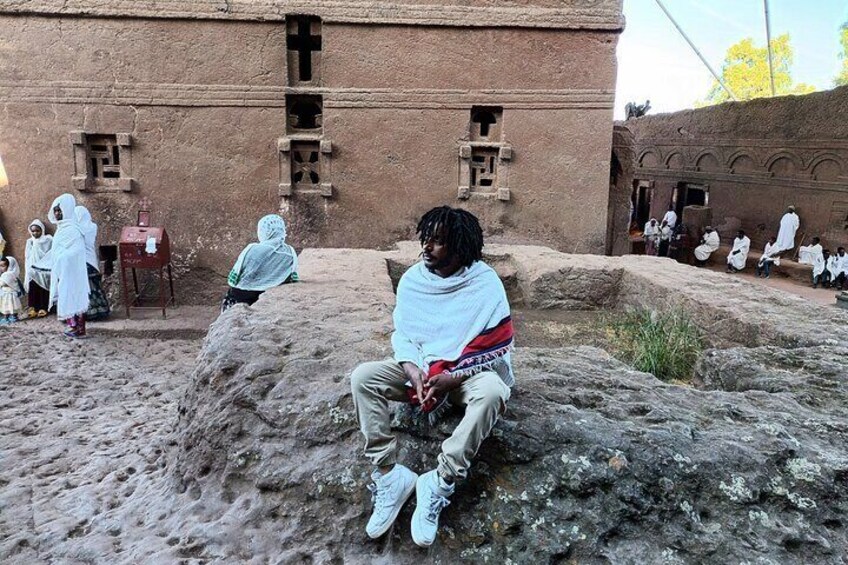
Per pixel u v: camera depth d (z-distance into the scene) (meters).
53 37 8.66
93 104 8.88
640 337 5.53
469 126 9.41
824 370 3.54
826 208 15.39
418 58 9.16
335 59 9.08
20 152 8.91
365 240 9.62
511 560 2.38
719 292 5.73
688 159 20.55
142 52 8.81
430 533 2.33
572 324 6.52
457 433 2.26
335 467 2.68
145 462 3.70
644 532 2.40
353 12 8.91
